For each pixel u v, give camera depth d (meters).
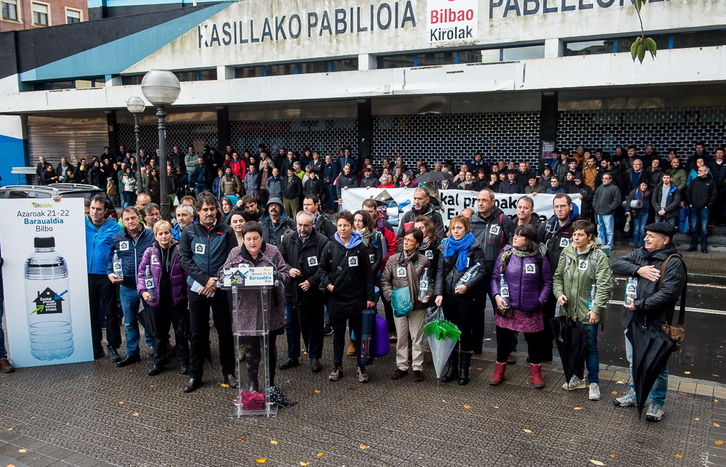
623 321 5.44
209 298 6.10
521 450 4.79
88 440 5.04
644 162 14.14
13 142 26.50
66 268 6.86
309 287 6.38
